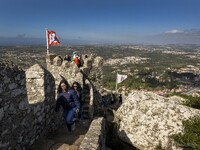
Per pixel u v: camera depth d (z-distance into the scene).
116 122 10.34
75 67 13.05
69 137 7.75
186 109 9.06
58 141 7.36
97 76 15.83
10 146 5.46
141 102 9.87
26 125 6.17
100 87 15.84
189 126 8.43
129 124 9.55
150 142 8.80
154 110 9.32
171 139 8.39
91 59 15.47
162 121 8.92
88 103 12.83
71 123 8.05
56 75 12.64
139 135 9.11
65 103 7.93
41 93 7.22
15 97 5.52
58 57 13.38
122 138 9.39
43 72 7.19
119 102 20.27
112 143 9.34
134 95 10.45
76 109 7.95
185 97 12.99
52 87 7.96
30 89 7.25
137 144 9.03
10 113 5.36
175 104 9.32
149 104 9.61
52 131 8.10
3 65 5.05
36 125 6.80
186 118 8.73
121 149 9.15
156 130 8.85
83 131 8.40
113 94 21.19
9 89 5.25
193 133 8.17
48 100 7.62
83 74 13.96
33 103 6.70
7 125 5.28
